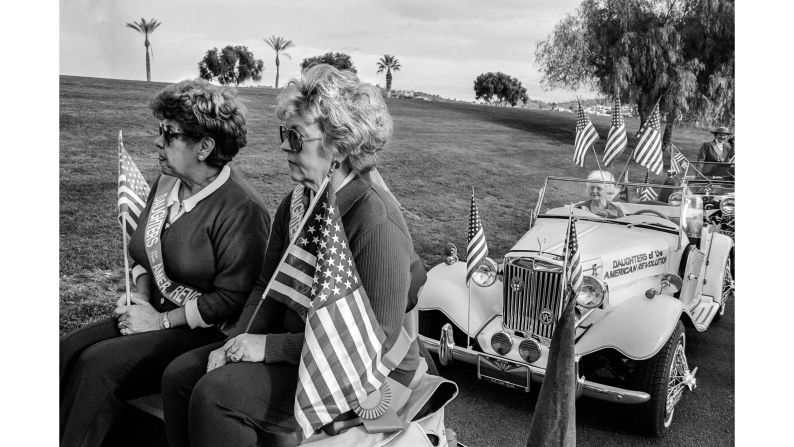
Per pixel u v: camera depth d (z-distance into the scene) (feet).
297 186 7.23
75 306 17.72
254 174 29.22
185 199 7.77
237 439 5.86
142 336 7.51
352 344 5.77
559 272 11.67
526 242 13.47
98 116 32.35
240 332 6.99
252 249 7.64
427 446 6.14
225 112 7.61
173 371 6.56
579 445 11.03
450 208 29.07
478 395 12.87
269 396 5.96
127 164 8.71
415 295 6.71
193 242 7.64
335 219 5.73
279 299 6.20
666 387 11.12
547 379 6.00
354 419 6.19
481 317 13.20
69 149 28.73
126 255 8.06
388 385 6.40
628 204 15.06
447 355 12.59
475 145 35.83
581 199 15.48
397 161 33.50
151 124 32.83
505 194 30.94
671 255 14.21
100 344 7.35
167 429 6.68
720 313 17.47
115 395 7.25
